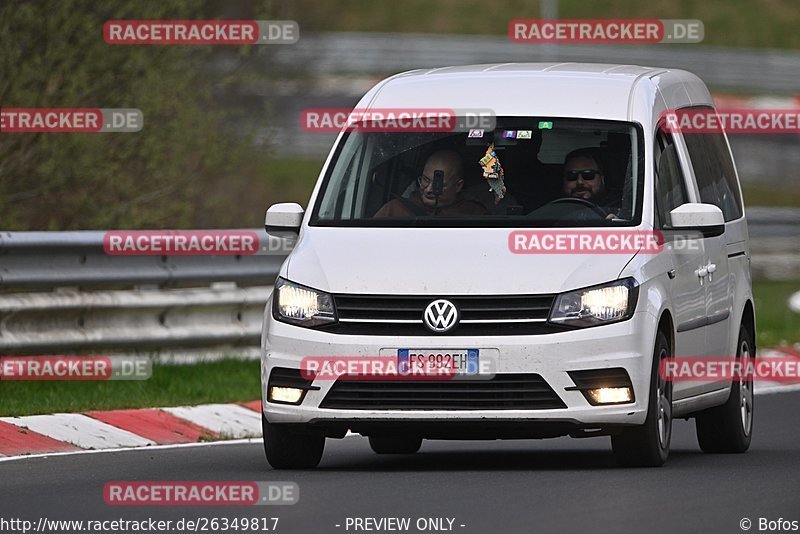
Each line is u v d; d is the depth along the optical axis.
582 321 33.38
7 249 49.28
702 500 29.73
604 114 37.28
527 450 41.50
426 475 33.72
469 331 33.41
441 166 36.41
